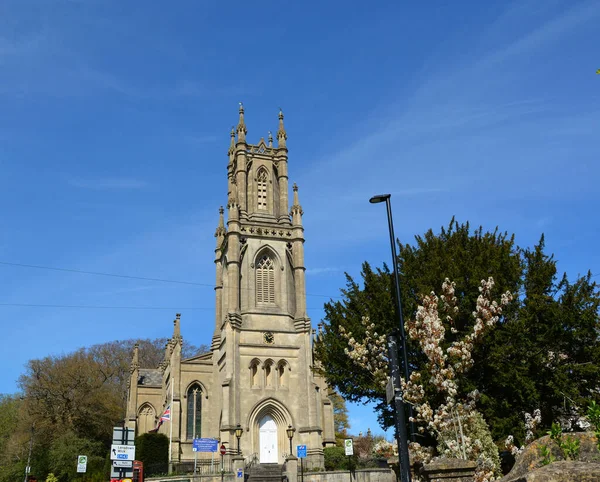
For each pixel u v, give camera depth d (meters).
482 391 37.84
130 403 90.62
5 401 107.19
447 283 33.16
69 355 91.88
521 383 35.22
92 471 76.81
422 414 28.38
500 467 28.39
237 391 76.94
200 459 76.56
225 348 79.75
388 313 42.22
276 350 81.06
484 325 31.69
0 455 85.06
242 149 92.12
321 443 76.31
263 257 86.62
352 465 66.56
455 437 26.67
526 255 40.31
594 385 36.72
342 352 44.97
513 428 35.00
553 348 36.84
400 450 18.94
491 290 36.62
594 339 37.19
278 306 84.12
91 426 84.56
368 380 43.41
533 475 10.62
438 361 29.23
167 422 82.25
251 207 90.12
